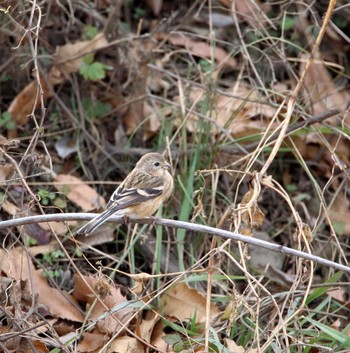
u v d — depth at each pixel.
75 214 9.46
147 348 10.45
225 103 13.47
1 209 11.88
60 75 13.29
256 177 10.01
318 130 12.18
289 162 13.52
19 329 9.59
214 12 14.70
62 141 13.20
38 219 9.39
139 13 14.67
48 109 13.34
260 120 13.29
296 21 13.84
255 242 9.17
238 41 14.24
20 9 12.39
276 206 13.27
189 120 13.14
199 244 12.09
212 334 10.20
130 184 10.09
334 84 14.08
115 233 12.23
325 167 13.41
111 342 9.95
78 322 10.91
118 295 10.86
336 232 12.71
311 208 13.16
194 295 11.03
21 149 13.04
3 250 11.30
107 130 13.53
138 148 13.28
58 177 12.45
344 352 9.74
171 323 10.59
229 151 12.77
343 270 9.13
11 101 13.41
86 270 11.87
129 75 13.48
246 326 10.42
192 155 12.66
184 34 13.95
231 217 10.05
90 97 13.47
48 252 11.70
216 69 13.34
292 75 13.52
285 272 12.48
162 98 13.24
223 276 10.70
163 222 9.55
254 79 13.95
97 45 13.34
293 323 11.05
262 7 13.41
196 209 10.06
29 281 11.05
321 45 14.28
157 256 11.27
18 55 12.55
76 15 13.92
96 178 13.00
